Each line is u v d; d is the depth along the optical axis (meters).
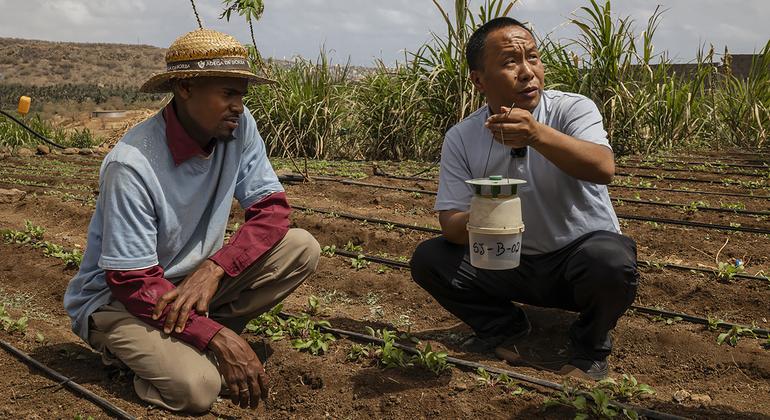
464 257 3.50
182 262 3.13
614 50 9.95
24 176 9.70
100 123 28.67
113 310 3.05
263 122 11.52
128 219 2.89
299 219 6.29
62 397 3.10
